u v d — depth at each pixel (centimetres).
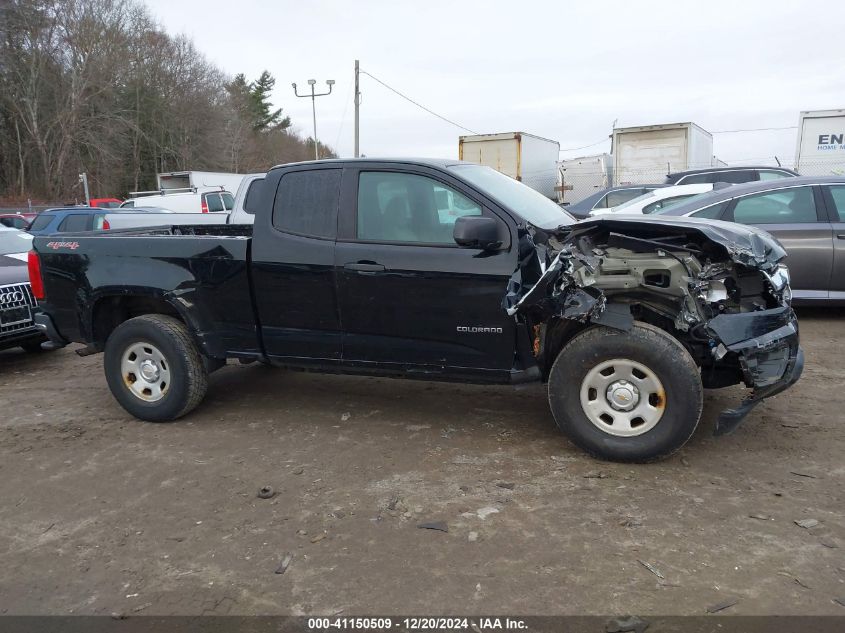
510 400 548
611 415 413
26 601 306
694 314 390
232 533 356
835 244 720
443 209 445
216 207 2261
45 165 4775
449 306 436
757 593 288
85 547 350
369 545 338
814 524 339
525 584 300
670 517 352
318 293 470
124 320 566
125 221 1433
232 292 495
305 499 391
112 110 5084
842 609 276
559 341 437
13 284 677
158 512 384
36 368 730
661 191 945
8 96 4666
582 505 369
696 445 441
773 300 421
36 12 4566
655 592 291
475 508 371
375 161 465
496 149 2159
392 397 569
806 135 1814
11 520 382
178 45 5778
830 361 615
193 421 531
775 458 417
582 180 2338
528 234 425
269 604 295
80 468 449
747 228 435
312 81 3434
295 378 638
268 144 7706
